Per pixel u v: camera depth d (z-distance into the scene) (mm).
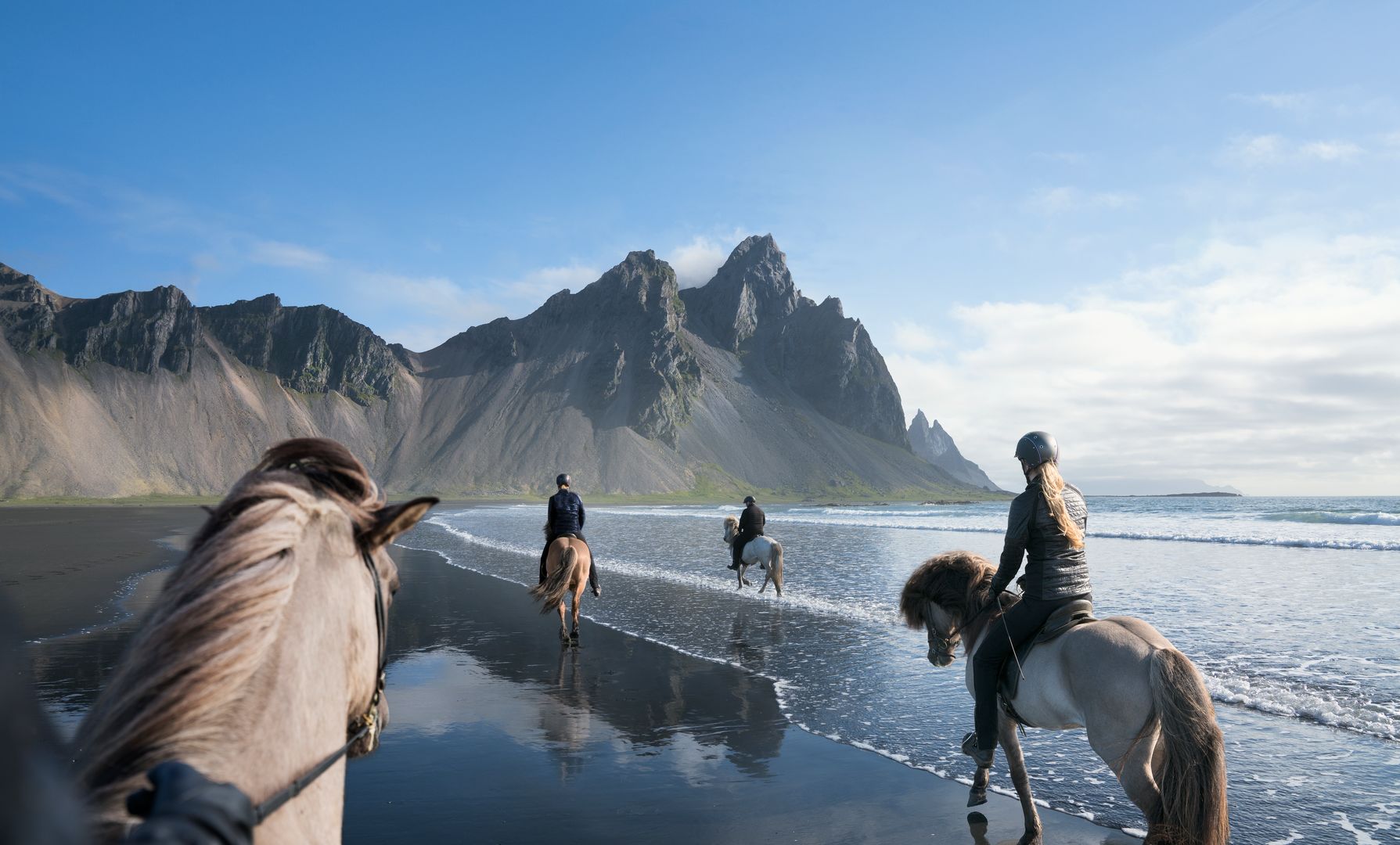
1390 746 6578
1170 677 3904
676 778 6418
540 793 6090
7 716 606
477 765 6730
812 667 10375
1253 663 9258
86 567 21812
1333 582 15945
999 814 5645
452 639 12500
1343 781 5867
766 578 16969
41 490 170125
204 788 1174
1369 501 131000
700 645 11844
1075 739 7340
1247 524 37438
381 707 2268
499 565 24406
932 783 6254
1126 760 4098
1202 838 3711
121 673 1516
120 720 1429
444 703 8773
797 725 7902
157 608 1604
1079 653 4367
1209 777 3752
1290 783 5828
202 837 1061
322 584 1871
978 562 5465
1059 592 4688
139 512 96000
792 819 5562
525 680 9852
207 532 1738
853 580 19328
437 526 51375
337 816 1844
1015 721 5094
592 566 12578
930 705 8594
